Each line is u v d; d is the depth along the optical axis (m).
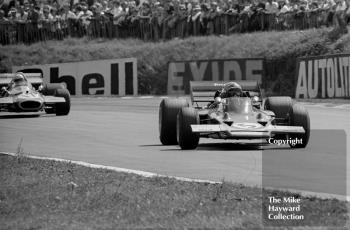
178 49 139.00
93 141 60.66
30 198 33.25
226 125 49.22
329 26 121.75
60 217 29.08
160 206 30.09
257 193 32.56
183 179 37.44
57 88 91.19
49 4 160.50
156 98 123.94
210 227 26.25
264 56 124.25
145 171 42.12
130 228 26.59
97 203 31.12
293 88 117.06
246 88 56.50
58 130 71.50
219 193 32.50
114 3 155.25
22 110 85.12
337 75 94.88
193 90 56.94
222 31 138.88
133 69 133.25
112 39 153.38
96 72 137.12
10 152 53.84
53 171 41.28
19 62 154.00
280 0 131.88
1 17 158.75
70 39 157.12
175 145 55.69
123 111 94.75
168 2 147.25
